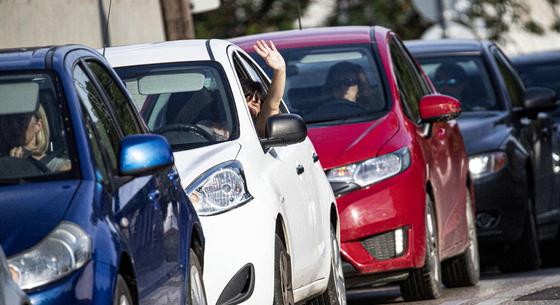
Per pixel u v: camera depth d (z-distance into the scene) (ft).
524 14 198.08
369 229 67.72
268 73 74.18
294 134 56.24
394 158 68.64
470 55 98.27
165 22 107.24
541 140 105.19
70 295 35.81
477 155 92.27
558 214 107.76
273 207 52.13
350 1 189.37
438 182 74.95
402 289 71.77
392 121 70.85
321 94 73.26
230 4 183.01
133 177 43.01
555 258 110.93
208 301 49.21
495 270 102.27
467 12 187.62
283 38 77.51
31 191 38.68
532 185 98.68
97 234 37.42
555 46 258.16
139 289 39.88
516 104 100.17
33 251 36.06
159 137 41.91
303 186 58.70
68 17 91.91
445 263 81.05
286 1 183.52
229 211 50.44
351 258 67.56
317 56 75.41
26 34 82.43
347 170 67.97
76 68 44.19
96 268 36.68
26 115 41.47
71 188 38.88
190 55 58.75
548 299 68.44
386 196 67.92
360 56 75.25
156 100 56.80
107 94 46.19
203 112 56.03
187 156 52.34
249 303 49.90
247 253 50.03
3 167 40.04
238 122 55.47
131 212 40.86
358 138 69.46
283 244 54.08
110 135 44.01
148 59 58.75
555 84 119.65
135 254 39.91
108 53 59.62
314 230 59.21
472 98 96.58
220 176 51.11
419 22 188.34
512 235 93.20
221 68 58.13
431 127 76.28
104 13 100.63
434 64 97.55
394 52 77.71
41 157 40.40
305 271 56.90
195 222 47.34
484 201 91.97
